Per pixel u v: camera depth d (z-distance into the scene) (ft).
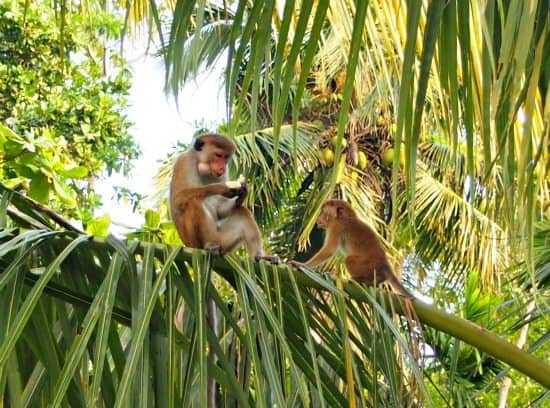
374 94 54.75
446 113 18.89
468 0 14.57
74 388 15.24
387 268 30.78
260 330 16.55
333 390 18.74
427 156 63.77
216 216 28.96
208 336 16.78
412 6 13.80
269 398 20.17
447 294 64.08
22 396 15.61
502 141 13.74
